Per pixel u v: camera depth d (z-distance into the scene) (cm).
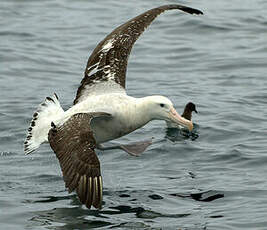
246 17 2748
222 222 1215
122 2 3027
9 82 2094
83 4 2992
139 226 1198
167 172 1456
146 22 1409
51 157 1531
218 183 1388
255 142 1611
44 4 2970
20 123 1745
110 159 1525
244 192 1338
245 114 1816
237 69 2234
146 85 2095
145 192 1350
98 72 1350
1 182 1397
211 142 1628
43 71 2211
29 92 2003
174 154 1549
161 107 1305
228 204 1293
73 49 2439
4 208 1272
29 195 1335
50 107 1278
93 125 1274
